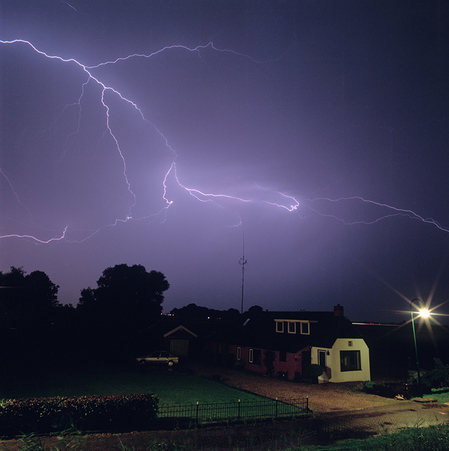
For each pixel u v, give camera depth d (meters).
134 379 23.20
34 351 38.00
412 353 32.12
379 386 21.34
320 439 12.93
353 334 26.02
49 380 22.22
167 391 19.94
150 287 45.97
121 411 12.99
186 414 15.09
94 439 11.55
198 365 31.20
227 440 12.30
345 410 17.39
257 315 35.38
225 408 16.17
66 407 12.27
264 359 27.52
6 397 17.61
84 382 21.83
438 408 18.28
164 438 12.11
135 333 37.88
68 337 41.00
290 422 14.90
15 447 10.09
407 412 17.28
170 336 35.78
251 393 20.22
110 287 45.88
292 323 29.14
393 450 7.83
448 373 24.02
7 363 29.38
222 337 34.56
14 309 45.38
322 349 25.31
